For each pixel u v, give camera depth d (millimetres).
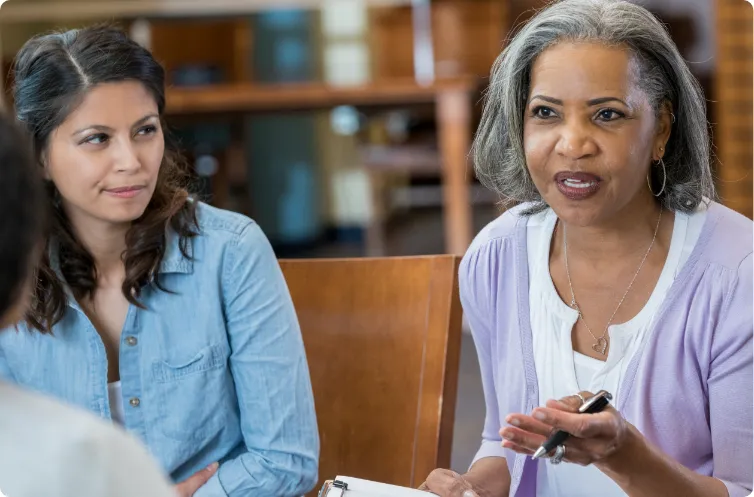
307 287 2172
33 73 1686
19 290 958
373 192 7488
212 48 7555
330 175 8555
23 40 8359
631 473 1484
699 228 1737
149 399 1834
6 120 948
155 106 1741
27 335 1836
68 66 1666
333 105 6168
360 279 2152
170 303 1841
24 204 935
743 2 6051
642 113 1606
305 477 1841
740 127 6027
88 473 929
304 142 8461
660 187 1752
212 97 6145
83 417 965
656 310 1726
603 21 1598
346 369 2135
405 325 2109
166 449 1833
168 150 1906
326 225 8617
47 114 1680
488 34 7887
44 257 1781
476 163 1877
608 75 1580
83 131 1678
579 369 1777
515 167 1815
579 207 1636
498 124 1812
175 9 8344
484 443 2006
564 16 1616
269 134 8414
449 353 2061
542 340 1815
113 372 1884
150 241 1796
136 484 956
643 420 1722
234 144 7121
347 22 8430
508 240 1897
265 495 1808
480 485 1874
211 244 1853
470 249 1954
